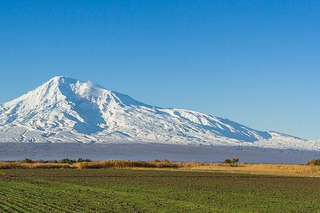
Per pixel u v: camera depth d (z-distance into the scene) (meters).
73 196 42.84
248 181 66.75
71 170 90.94
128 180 64.81
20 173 78.12
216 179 69.81
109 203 38.03
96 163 106.81
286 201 42.94
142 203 38.47
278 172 92.31
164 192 48.59
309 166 103.31
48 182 59.38
